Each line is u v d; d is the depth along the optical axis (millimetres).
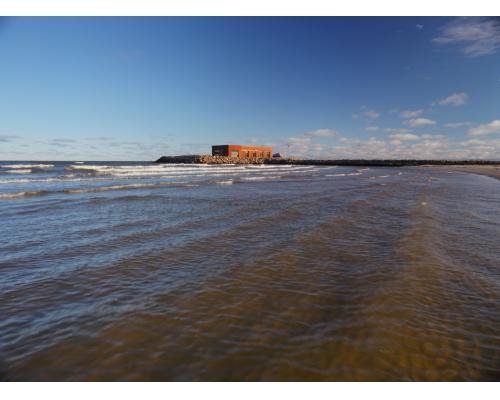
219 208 14133
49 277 6086
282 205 15070
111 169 45000
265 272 6348
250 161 116688
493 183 31328
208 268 6574
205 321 4492
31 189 20422
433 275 6094
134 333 4195
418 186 26781
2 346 3918
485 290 5500
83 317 4613
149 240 8719
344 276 6117
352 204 15438
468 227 10336
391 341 3949
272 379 3332
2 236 9023
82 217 11820
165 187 23922
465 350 3824
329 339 4004
